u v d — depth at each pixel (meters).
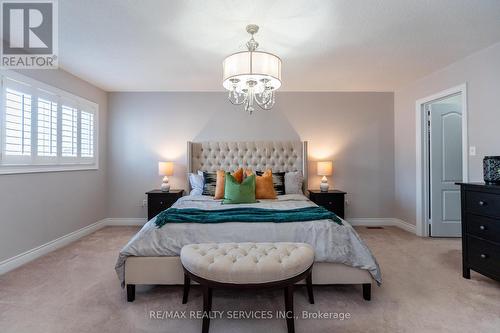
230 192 3.10
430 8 2.02
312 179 4.38
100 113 4.17
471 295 2.08
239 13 2.08
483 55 2.75
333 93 4.36
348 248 2.04
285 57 2.94
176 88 4.19
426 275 2.45
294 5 1.98
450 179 3.73
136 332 1.65
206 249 1.85
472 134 2.88
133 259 2.00
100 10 2.05
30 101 2.84
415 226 3.88
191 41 2.56
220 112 4.36
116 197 4.36
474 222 2.30
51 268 2.61
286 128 4.35
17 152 2.69
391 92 4.37
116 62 3.09
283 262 1.65
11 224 2.63
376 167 4.34
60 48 2.71
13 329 1.66
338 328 1.68
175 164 4.36
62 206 3.34
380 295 2.08
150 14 2.10
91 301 2.00
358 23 2.23
